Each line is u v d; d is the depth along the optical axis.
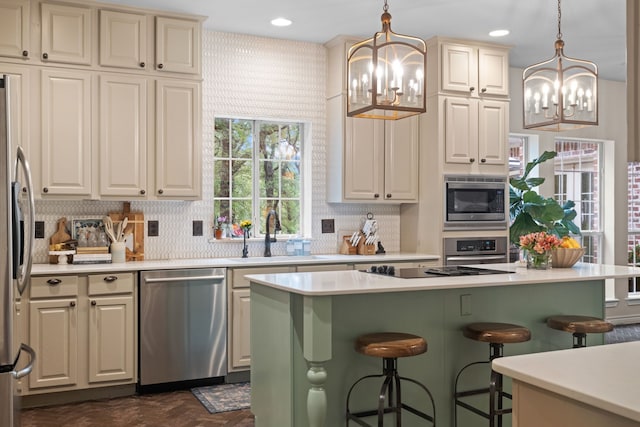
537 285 3.63
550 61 3.60
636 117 1.09
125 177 4.45
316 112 5.47
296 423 3.00
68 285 4.00
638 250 7.16
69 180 4.29
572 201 6.55
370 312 3.13
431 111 5.38
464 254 5.42
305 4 4.43
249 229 5.26
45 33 4.21
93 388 4.14
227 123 5.32
